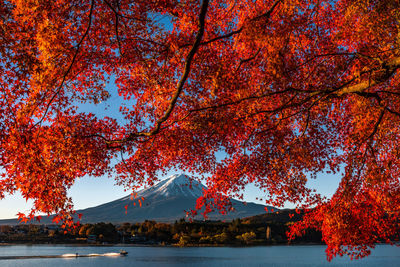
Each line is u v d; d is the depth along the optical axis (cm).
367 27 1102
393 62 887
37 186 1117
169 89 1435
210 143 1438
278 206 1420
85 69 1308
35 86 1102
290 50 1191
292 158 1337
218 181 1420
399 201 1289
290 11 1080
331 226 1341
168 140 1441
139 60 1316
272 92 1080
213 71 1295
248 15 1357
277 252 13525
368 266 8469
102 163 1366
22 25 988
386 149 1311
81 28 1169
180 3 1229
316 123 1495
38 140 1134
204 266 8638
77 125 1292
